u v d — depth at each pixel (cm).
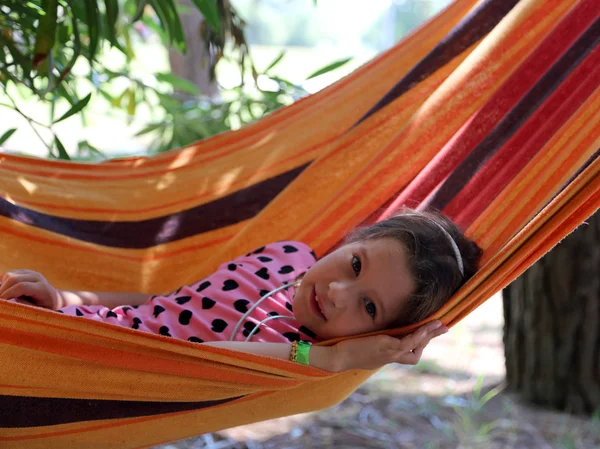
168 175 218
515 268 161
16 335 132
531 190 188
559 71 198
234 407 162
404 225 164
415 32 227
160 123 335
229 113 328
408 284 156
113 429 154
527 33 205
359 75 227
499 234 186
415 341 154
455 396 334
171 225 214
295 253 198
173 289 211
